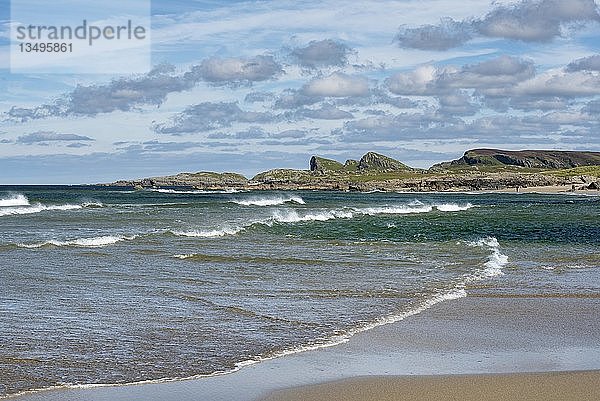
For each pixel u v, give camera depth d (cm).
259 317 1316
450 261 2269
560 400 843
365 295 1577
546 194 17162
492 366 1001
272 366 988
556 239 3400
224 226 3866
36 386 884
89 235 3161
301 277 1844
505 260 2345
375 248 2720
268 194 13988
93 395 850
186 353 1052
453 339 1168
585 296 1598
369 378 934
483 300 1535
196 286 1662
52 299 1453
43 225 3819
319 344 1120
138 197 10381
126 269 1942
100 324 1231
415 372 966
